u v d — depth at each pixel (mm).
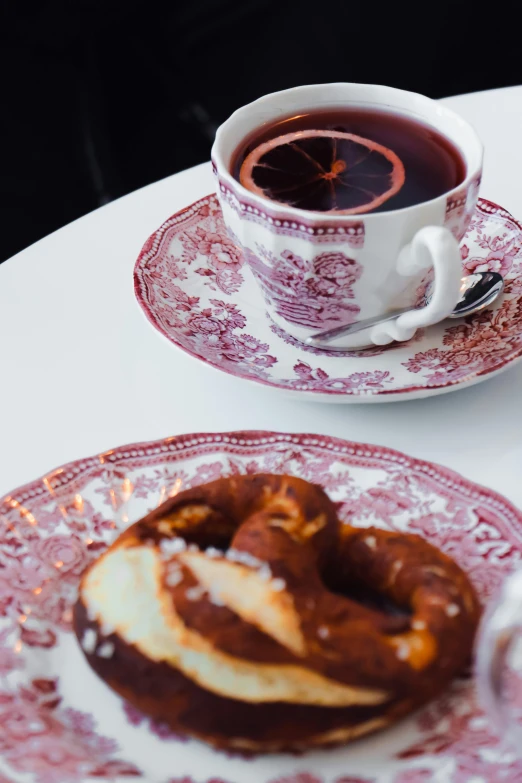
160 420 565
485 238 626
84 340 602
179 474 522
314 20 1523
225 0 1439
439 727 458
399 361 576
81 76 1281
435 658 452
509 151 691
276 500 487
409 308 580
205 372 587
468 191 553
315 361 580
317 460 524
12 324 610
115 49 1429
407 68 1437
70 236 661
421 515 506
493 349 571
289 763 453
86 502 514
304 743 449
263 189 569
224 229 640
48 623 484
